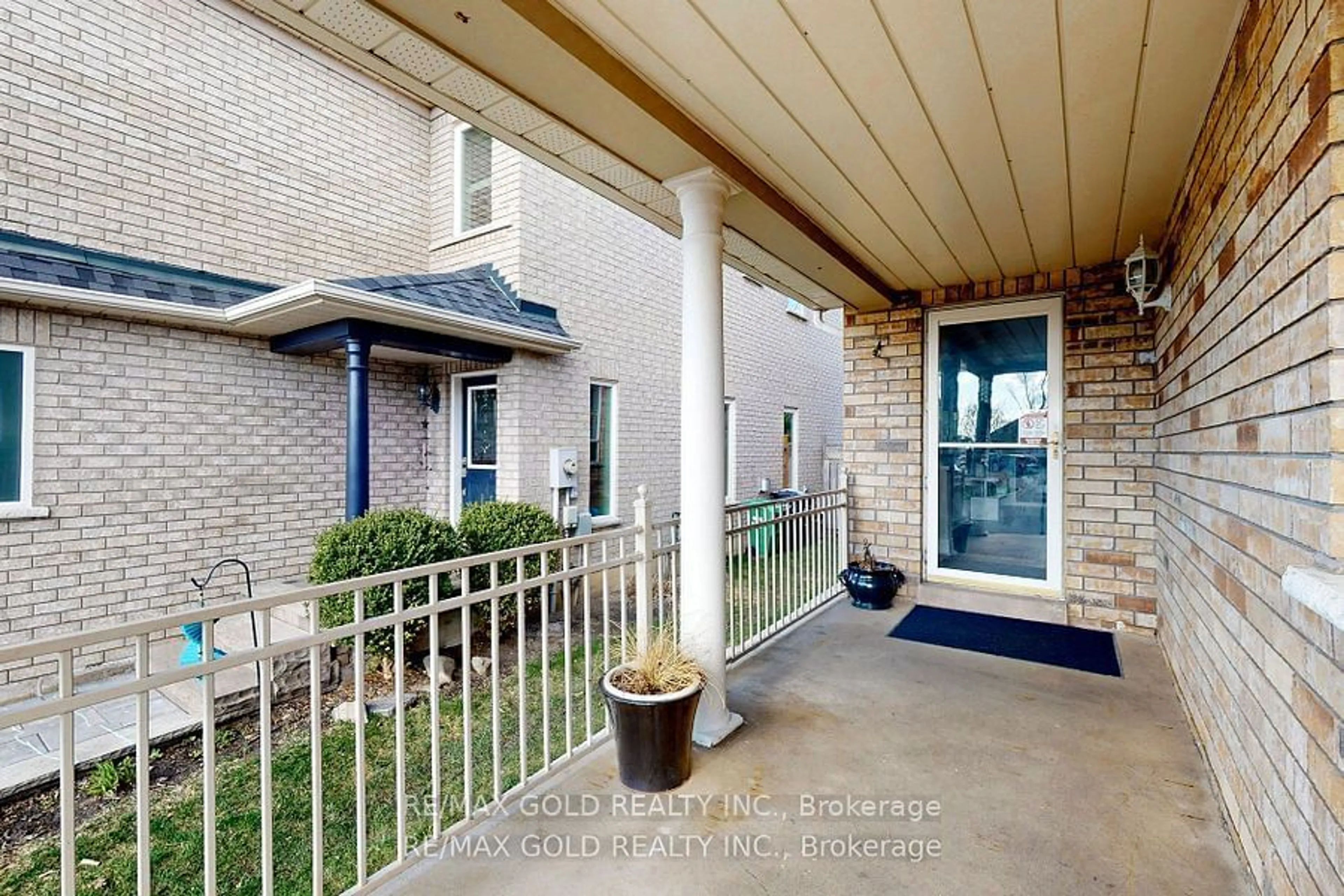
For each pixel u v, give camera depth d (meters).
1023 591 4.54
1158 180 2.88
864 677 3.37
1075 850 1.96
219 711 3.09
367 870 1.95
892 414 5.06
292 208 4.95
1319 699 1.27
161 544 4.02
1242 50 1.78
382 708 3.23
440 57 1.88
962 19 1.81
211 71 4.46
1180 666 3.06
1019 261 4.14
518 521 4.56
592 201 6.12
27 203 3.60
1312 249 1.28
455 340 4.79
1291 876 1.45
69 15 3.77
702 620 2.70
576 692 3.49
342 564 3.49
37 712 1.19
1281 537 1.50
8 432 3.46
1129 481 4.13
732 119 2.37
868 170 2.79
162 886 1.97
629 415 6.57
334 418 4.93
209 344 4.27
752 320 9.02
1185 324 2.88
